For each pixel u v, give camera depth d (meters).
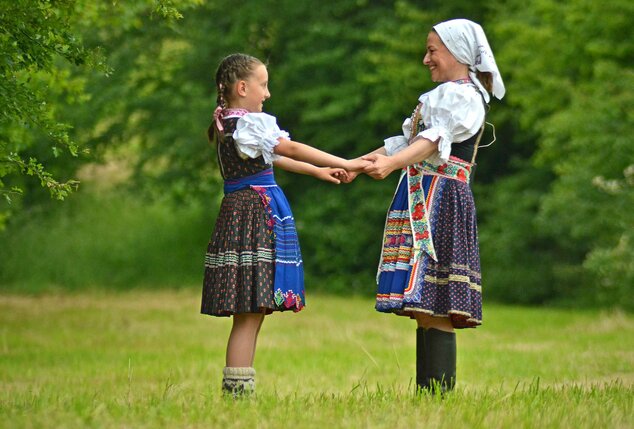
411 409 7.84
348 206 38.34
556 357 16.14
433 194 8.66
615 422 7.49
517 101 33.44
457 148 8.73
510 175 37.78
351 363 15.98
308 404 8.26
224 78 8.74
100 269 38.72
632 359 15.42
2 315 27.09
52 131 10.56
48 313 27.72
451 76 8.87
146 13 34.41
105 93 36.06
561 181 30.72
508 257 34.72
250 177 8.60
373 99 37.00
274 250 8.52
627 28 30.50
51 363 16.23
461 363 15.23
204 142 37.12
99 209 42.41
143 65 37.94
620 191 28.70
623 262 28.09
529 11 34.28
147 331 22.86
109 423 7.20
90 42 35.31
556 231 31.23
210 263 8.64
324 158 8.47
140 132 38.38
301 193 39.38
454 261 8.55
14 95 10.18
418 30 36.09
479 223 37.28
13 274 38.22
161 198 42.31
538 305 35.25
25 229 40.03
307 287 38.25
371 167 8.41
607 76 29.44
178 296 34.16
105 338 21.16
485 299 35.72
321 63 36.94
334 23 37.28
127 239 40.59
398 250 8.73
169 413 7.57
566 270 32.88
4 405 8.55
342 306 30.45
